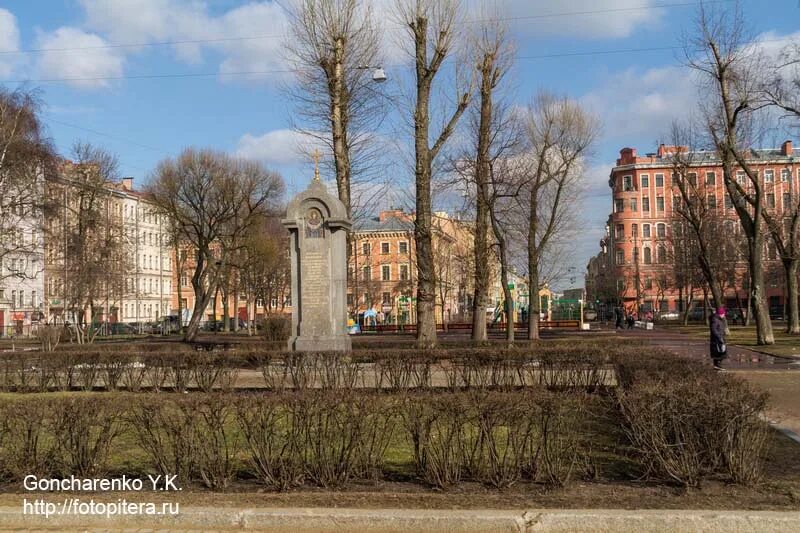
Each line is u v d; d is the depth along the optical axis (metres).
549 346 18.80
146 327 68.12
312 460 7.51
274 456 7.54
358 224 39.41
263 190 49.84
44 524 6.93
